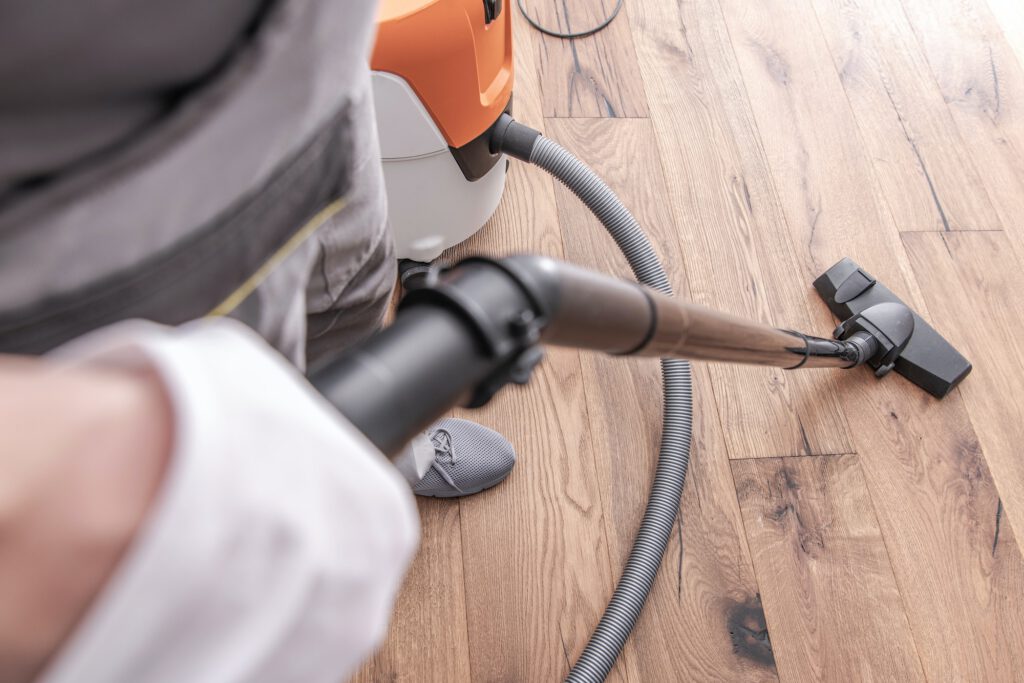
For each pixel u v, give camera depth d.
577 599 1.09
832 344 1.14
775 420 1.23
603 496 1.16
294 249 0.47
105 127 0.31
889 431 1.23
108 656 0.16
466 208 1.22
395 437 0.36
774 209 1.39
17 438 0.15
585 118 1.43
